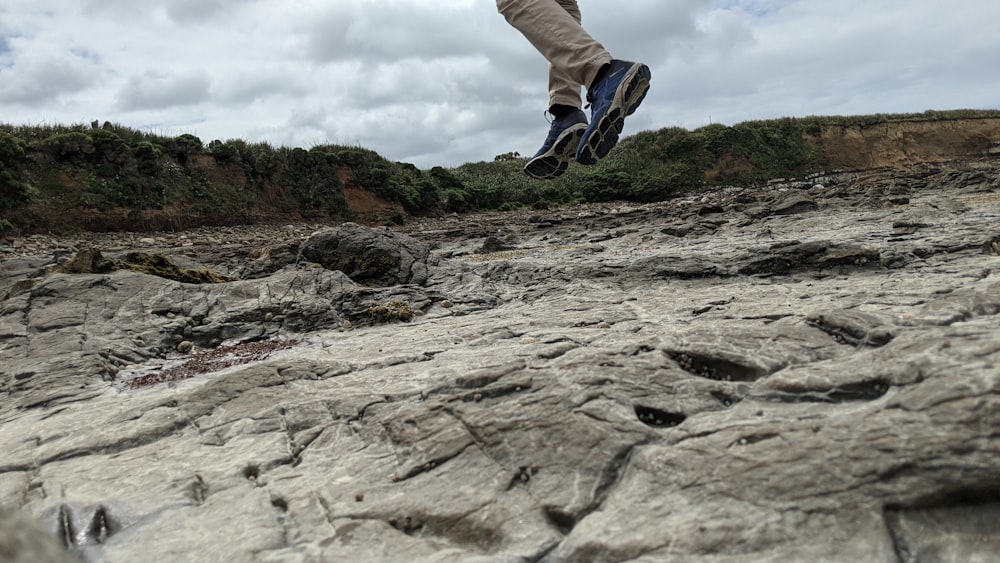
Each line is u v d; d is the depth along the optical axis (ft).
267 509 9.48
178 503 10.05
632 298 23.31
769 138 148.25
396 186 99.96
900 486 7.33
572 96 11.42
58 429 14.21
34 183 65.21
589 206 116.16
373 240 35.65
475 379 12.30
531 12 10.97
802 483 7.63
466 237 64.85
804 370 10.20
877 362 9.74
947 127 160.76
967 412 7.69
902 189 67.21
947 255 24.31
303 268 34.91
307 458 11.23
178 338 24.34
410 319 26.25
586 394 10.69
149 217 71.31
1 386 19.17
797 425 8.62
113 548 8.93
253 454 11.62
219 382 15.10
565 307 23.07
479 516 8.55
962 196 59.57
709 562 6.99
